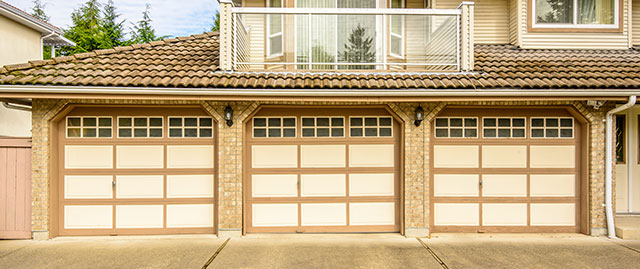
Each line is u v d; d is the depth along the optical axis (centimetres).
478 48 784
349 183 641
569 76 594
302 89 548
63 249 554
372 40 666
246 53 713
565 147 645
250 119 629
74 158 617
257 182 635
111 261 508
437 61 712
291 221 637
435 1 810
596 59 693
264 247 564
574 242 592
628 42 793
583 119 628
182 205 629
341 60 664
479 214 644
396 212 641
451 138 643
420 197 620
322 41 662
